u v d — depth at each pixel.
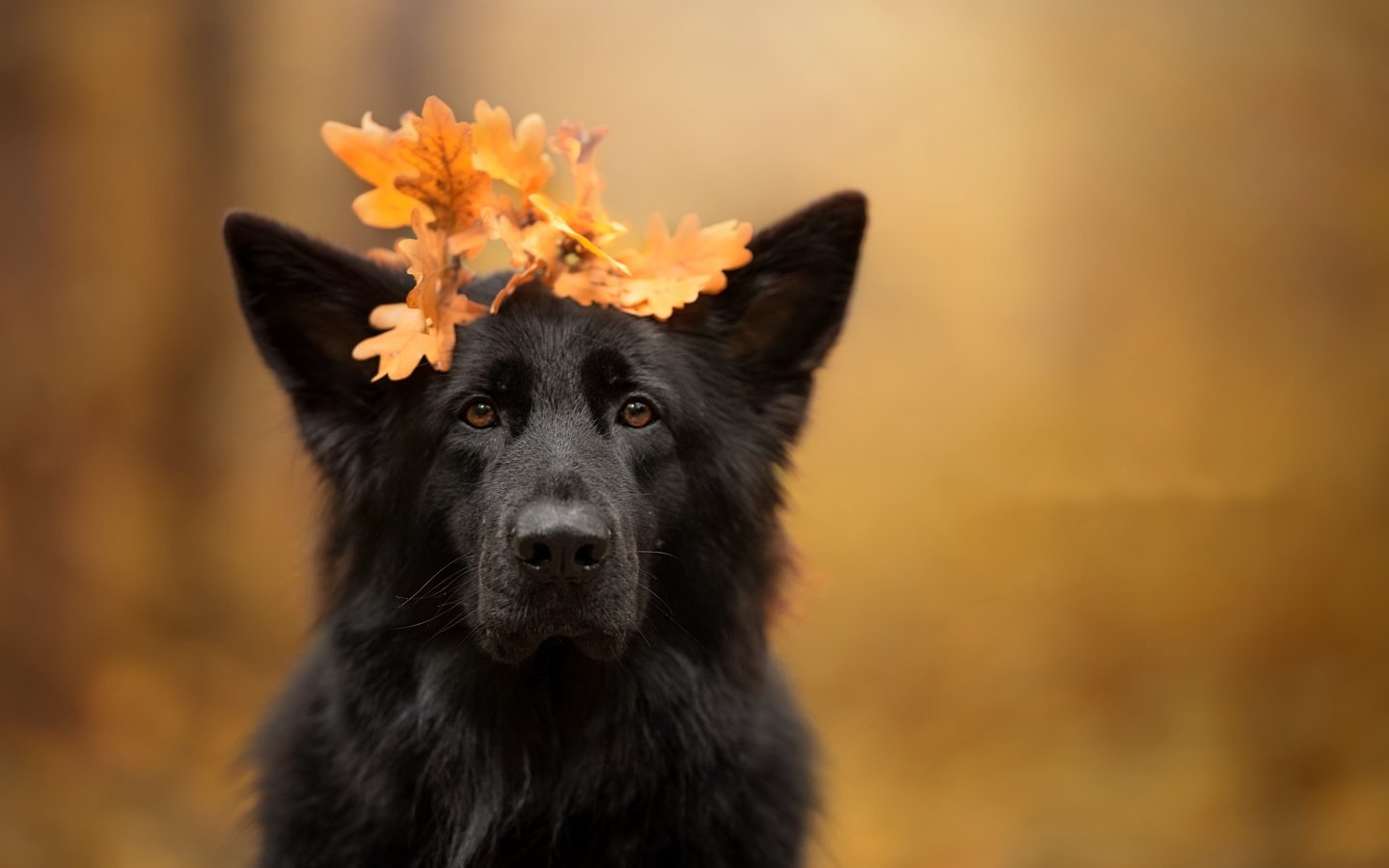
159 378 14.17
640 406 5.05
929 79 15.25
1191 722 13.09
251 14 14.03
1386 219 14.13
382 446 5.20
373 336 5.27
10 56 13.59
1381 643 13.45
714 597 5.22
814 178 15.45
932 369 15.53
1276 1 14.27
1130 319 14.98
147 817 11.37
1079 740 13.12
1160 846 11.45
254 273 5.20
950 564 15.05
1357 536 13.84
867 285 15.55
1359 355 14.19
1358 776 12.31
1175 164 14.77
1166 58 14.69
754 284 5.41
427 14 14.44
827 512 15.44
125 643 13.44
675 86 15.17
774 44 15.23
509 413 4.96
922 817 12.06
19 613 13.09
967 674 14.09
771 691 5.53
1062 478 15.02
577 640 4.74
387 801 5.09
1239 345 14.55
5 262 13.73
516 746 5.15
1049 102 15.09
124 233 14.08
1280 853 11.41
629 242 10.09
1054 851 11.41
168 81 13.99
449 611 5.07
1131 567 14.46
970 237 15.41
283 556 13.99
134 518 13.98
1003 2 15.02
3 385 13.62
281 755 5.30
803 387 5.54
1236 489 14.31
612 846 5.19
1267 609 13.84
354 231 14.57
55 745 12.33
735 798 5.19
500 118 5.00
